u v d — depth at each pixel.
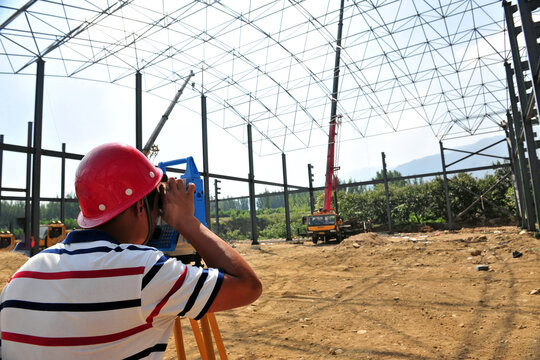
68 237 0.91
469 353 3.36
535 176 11.05
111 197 0.94
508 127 21.19
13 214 42.88
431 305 5.30
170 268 0.83
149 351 0.83
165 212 1.00
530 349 3.32
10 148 12.90
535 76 7.84
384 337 4.00
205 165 20.31
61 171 21.70
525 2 8.07
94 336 0.76
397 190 37.94
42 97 13.24
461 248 12.03
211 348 1.51
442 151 26.98
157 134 15.63
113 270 0.79
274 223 52.31
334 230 22.75
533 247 9.80
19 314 0.81
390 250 12.51
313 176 33.38
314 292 7.06
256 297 0.94
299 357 3.56
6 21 11.87
